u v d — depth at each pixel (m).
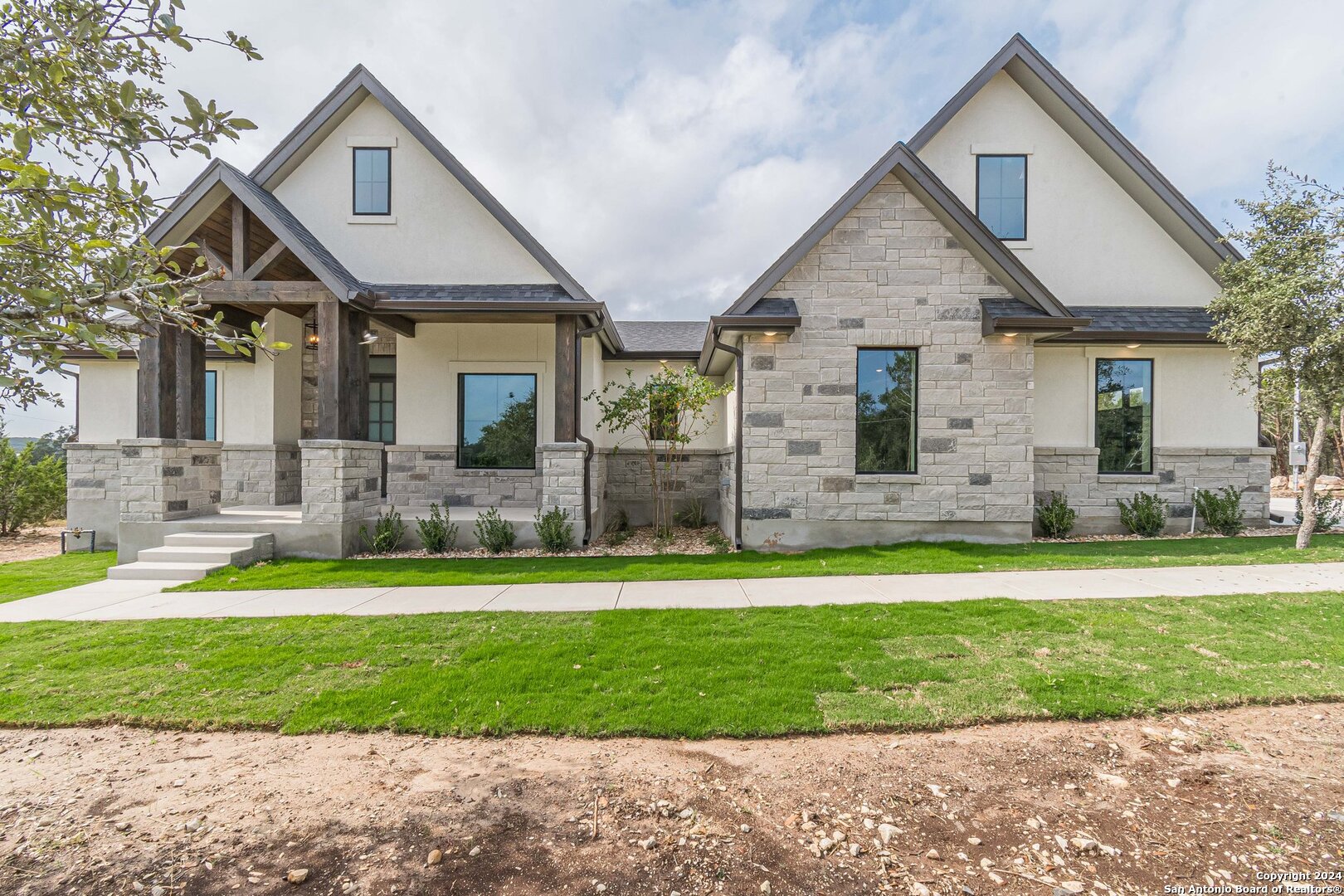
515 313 10.79
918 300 10.06
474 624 6.02
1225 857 2.68
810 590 7.32
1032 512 10.05
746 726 3.86
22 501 13.80
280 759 3.64
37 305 2.39
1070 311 11.84
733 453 11.12
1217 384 11.64
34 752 3.76
